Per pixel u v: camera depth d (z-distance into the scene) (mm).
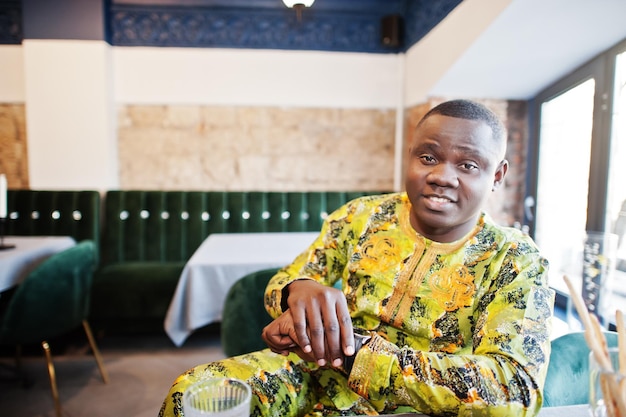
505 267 765
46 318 1787
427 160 750
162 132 3258
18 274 2041
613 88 1981
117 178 3260
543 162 2666
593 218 2096
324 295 707
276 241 2453
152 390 2100
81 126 3084
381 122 3375
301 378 889
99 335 2721
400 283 845
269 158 3346
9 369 2299
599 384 553
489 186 744
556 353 945
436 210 739
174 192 3072
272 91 3291
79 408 1936
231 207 3094
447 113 737
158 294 2570
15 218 2961
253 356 876
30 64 3027
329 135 3361
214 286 1979
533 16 1830
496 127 748
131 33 3168
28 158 3135
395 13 3279
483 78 2523
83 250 1978
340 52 3293
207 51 3225
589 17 1799
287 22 3236
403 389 624
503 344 655
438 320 809
